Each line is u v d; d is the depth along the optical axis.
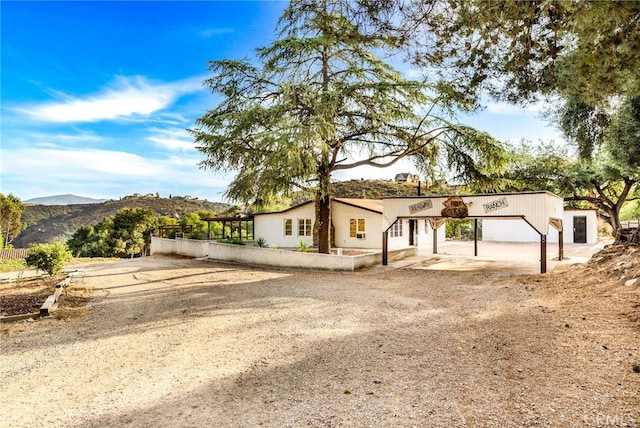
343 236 24.09
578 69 4.63
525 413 3.06
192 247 22.69
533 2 4.00
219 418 3.29
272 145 13.93
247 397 3.74
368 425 3.02
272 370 4.53
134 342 6.03
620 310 5.91
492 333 5.64
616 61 4.13
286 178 13.99
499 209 12.92
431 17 5.20
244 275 14.09
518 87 5.66
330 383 4.01
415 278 12.40
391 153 17.27
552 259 16.09
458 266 15.00
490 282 10.87
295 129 13.54
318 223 19.19
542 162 22.59
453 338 5.52
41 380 4.49
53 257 14.25
